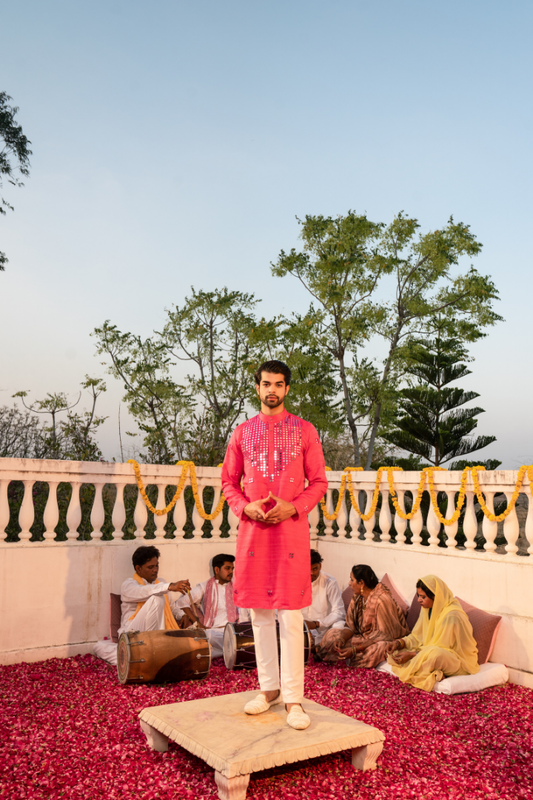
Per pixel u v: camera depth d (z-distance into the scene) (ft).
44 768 11.76
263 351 62.85
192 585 23.34
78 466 21.18
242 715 12.23
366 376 60.54
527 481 18.98
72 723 14.15
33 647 19.86
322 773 11.75
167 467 23.25
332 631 20.45
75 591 20.70
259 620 12.53
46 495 27.68
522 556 19.12
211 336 66.23
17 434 38.11
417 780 11.51
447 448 62.39
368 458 61.72
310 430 12.45
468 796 11.02
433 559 21.54
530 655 17.98
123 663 17.31
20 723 14.06
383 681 17.95
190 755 12.50
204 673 17.69
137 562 20.11
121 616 20.49
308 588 11.96
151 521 30.09
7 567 19.62
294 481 12.00
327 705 15.69
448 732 14.06
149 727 12.69
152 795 10.75
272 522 11.46
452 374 63.46
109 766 11.91
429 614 19.44
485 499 20.30
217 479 24.20
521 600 18.66
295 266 61.98
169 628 19.85
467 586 20.30
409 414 64.85
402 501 23.68
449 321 63.26
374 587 20.59
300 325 59.88
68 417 39.65
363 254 60.90
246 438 12.42
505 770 12.16
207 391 61.77
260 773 11.71
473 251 60.95
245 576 11.83
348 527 33.96
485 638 18.56
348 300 61.72
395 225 62.08
